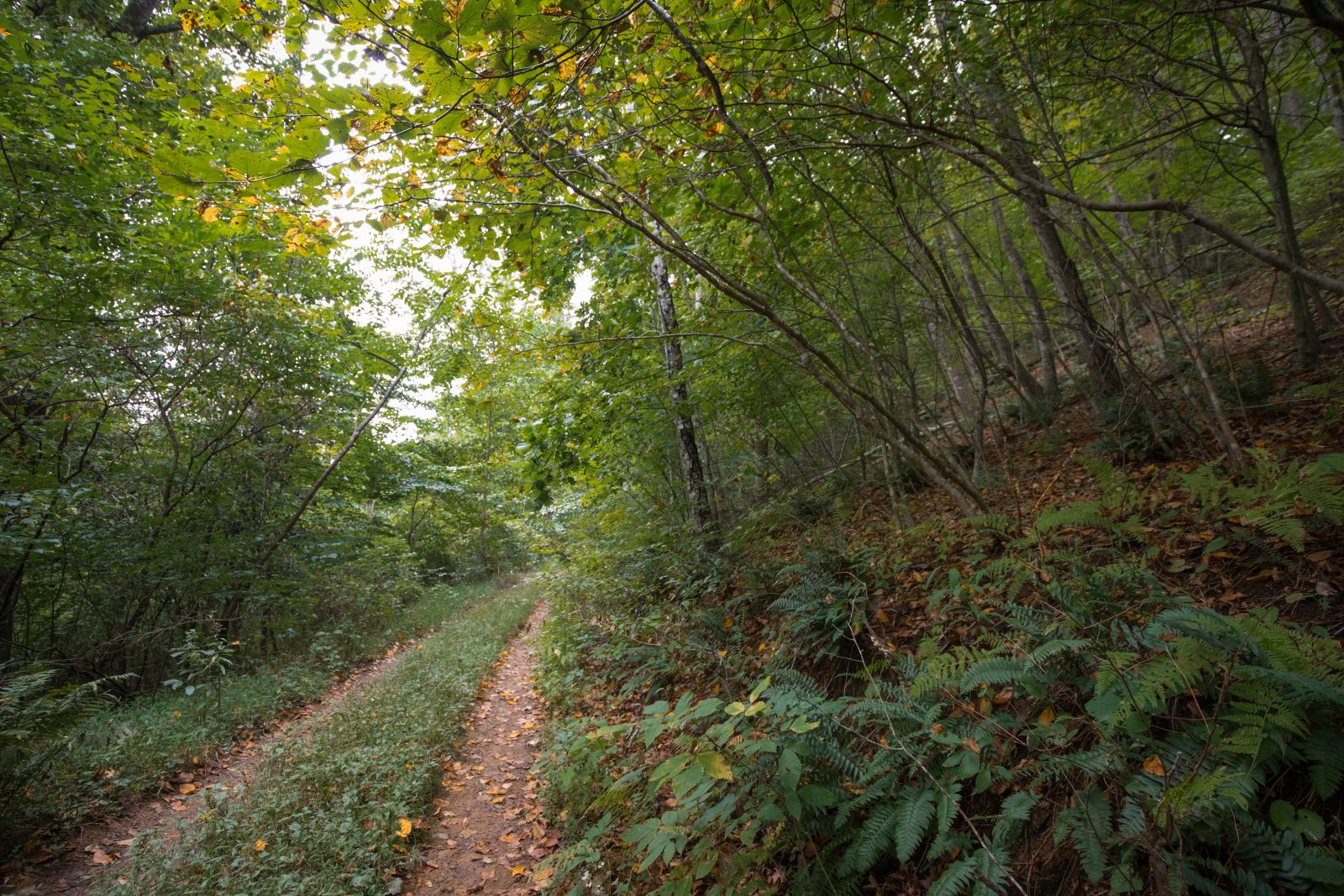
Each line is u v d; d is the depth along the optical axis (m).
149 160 2.64
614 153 4.23
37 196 6.01
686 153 4.71
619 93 3.63
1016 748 2.52
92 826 4.11
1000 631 3.17
